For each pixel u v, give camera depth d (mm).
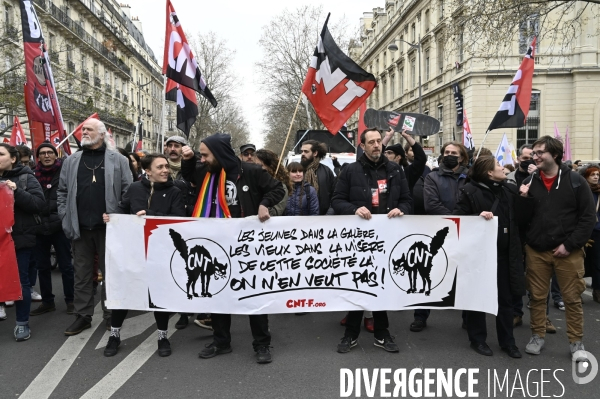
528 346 4387
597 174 5930
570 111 26219
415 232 4477
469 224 4434
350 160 10516
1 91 14992
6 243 4496
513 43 25891
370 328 5070
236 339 4820
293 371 3980
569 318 4258
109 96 22609
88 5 35594
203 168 4469
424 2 33688
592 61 25578
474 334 4445
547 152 4156
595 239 6008
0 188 4543
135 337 4871
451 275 4480
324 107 5156
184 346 4598
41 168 5902
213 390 3625
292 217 4402
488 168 4387
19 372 3961
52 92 7484
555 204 4195
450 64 29750
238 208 4391
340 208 4504
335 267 4457
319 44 5105
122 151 7098
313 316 5695
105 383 3746
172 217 4332
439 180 5316
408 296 4496
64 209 4883
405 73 38938
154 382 3766
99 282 7301
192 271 4363
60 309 5887
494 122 6543
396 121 6973
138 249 4336
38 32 7266
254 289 4367
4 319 5504
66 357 4289
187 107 6699
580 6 24344
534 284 4391
